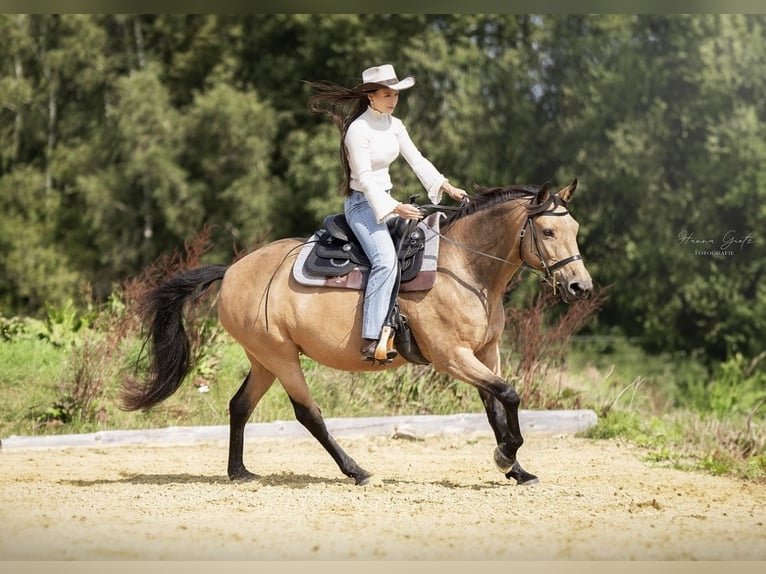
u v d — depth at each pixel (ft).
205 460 32.99
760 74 92.07
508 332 44.68
